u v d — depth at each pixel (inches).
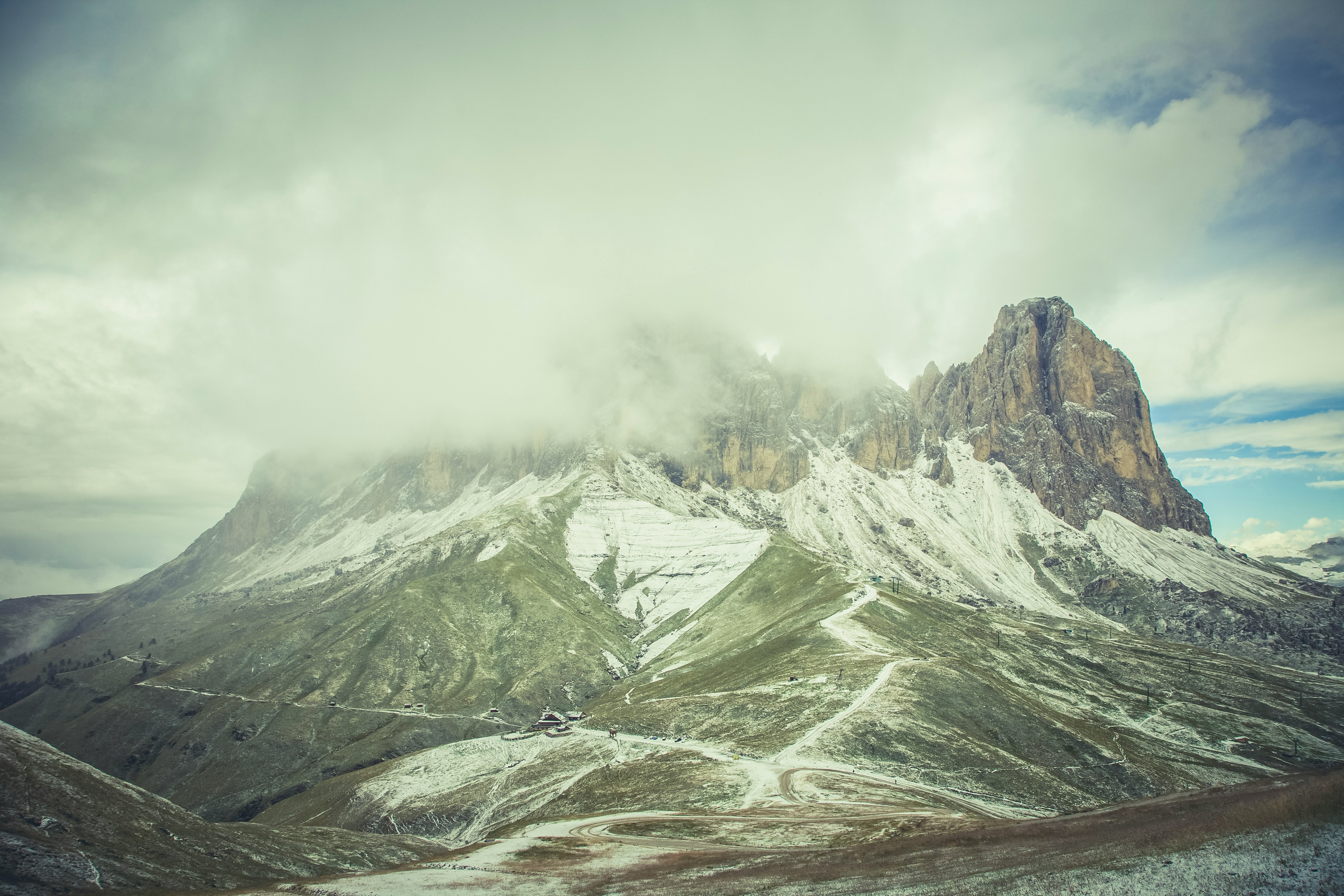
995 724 7012.8
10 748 3444.9
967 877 2332.7
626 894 2797.7
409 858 4714.6
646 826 4574.3
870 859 2795.3
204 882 3107.8
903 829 3609.7
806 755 6235.2
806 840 3804.1
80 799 3346.5
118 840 3164.4
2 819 2945.4
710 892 2674.7
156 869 3038.9
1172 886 1942.7
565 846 3996.1
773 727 7194.9
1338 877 1770.4
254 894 2901.1
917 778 5777.6
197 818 3887.8
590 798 5969.5
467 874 3272.6
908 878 2440.9
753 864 3075.8
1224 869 1957.4
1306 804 2186.3
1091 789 6294.3
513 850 3924.7
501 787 7096.5
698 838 4126.5
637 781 6166.3
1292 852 1947.6
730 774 5841.5
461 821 6619.1
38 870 2684.5
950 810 4810.5
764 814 4680.1
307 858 3998.5
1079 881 2105.1
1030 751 6717.5
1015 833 2812.5
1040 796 5551.2
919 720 6678.2
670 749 7190.0
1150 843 2274.9
